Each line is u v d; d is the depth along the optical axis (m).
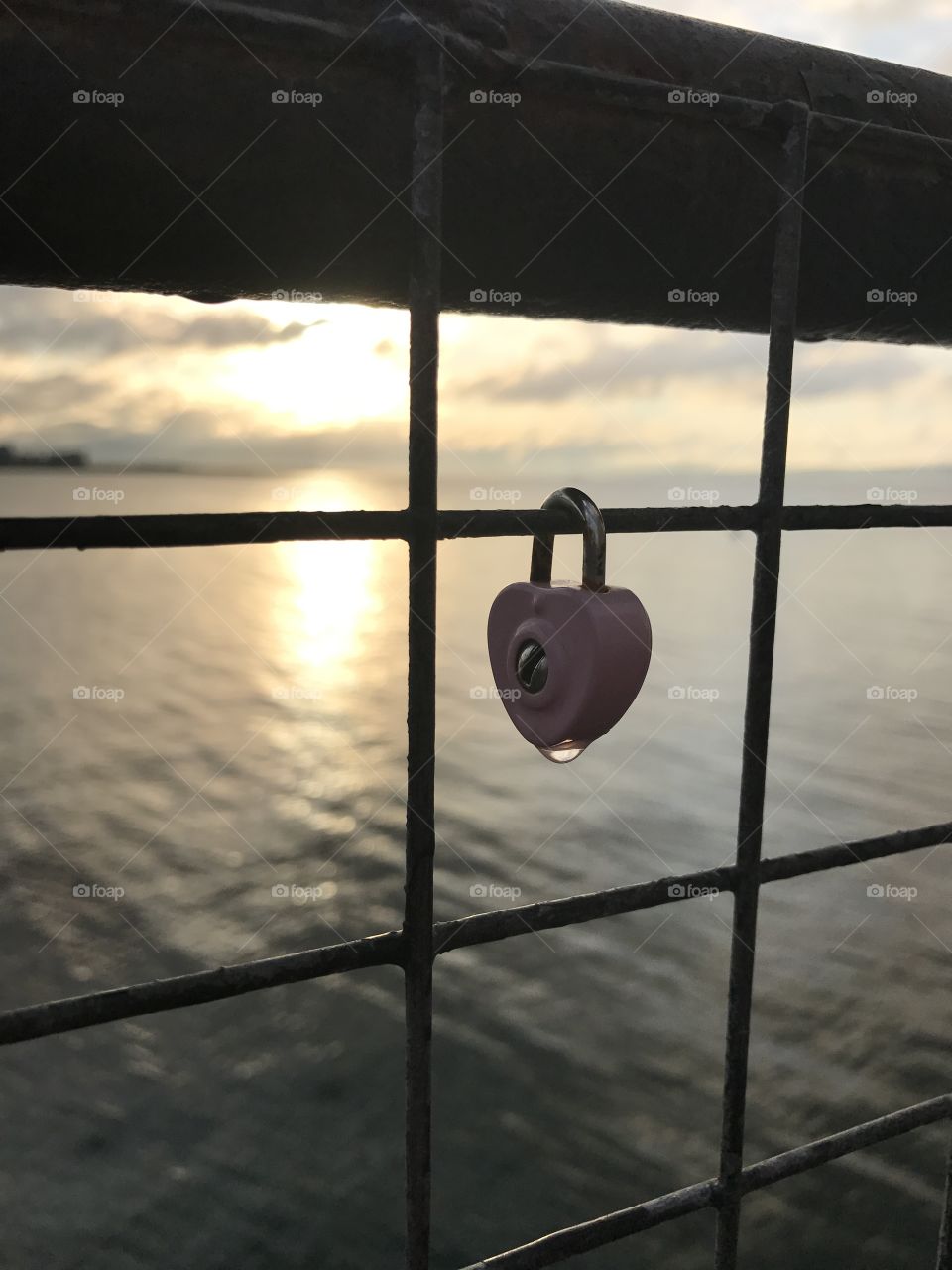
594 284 1.26
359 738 38.38
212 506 113.56
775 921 25.05
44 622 57.44
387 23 0.95
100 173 0.91
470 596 67.56
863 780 33.59
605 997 21.84
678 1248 15.88
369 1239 15.42
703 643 52.34
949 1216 1.75
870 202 1.36
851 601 64.56
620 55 1.11
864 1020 20.97
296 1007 21.72
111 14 0.84
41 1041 20.47
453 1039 20.55
